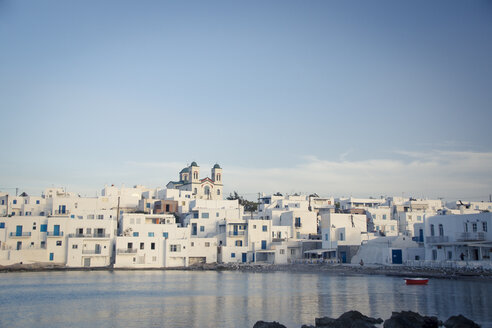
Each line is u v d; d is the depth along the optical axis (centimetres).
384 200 18700
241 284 8006
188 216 14975
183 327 4462
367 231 14412
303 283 7994
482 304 5306
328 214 13400
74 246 11694
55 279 9144
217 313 5150
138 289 7381
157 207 16288
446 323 4241
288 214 14125
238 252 12850
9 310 5441
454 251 9000
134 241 11950
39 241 11619
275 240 13238
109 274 10444
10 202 15062
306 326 4241
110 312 5275
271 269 11288
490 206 17262
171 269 11894
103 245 11931
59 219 11762
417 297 5891
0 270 10831
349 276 9244
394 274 8919
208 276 9850
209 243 12719
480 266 8031
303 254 12838
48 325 4606
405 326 4038
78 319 4888
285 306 5528
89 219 12006
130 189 17188
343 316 4431
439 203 17700
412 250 10362
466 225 8925
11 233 11494
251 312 5181
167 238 12362
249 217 15200
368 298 5947
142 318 4906
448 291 6347
